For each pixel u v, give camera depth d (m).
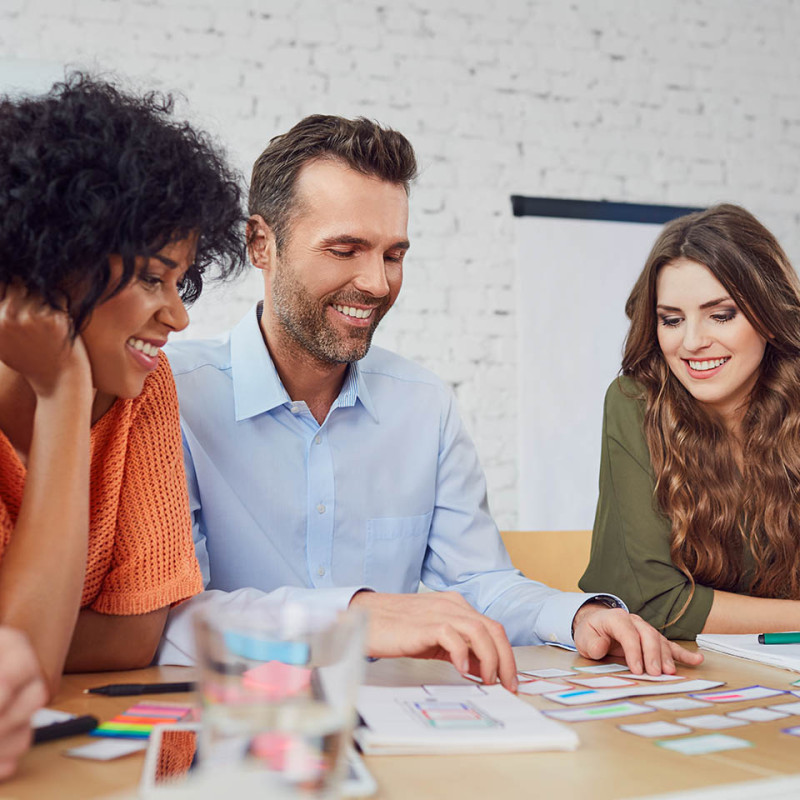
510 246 3.19
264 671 0.42
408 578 1.39
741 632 1.20
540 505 3.13
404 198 1.23
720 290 1.36
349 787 0.49
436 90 3.14
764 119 3.50
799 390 1.41
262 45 2.97
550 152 3.25
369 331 1.26
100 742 0.59
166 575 0.93
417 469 1.39
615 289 3.27
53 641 0.72
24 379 0.86
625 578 1.35
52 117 0.76
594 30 3.33
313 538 1.33
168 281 0.82
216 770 0.41
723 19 3.48
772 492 1.38
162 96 0.91
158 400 1.00
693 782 0.53
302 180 1.20
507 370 3.14
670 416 1.41
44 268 0.73
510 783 0.52
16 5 2.77
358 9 3.07
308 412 1.32
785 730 0.64
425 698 0.70
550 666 0.90
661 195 3.37
